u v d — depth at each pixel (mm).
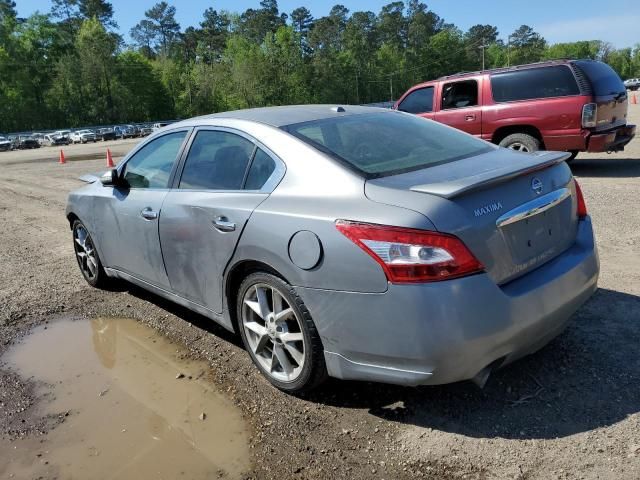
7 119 86562
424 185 2684
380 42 134750
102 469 2742
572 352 3408
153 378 3576
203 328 4266
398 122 3730
